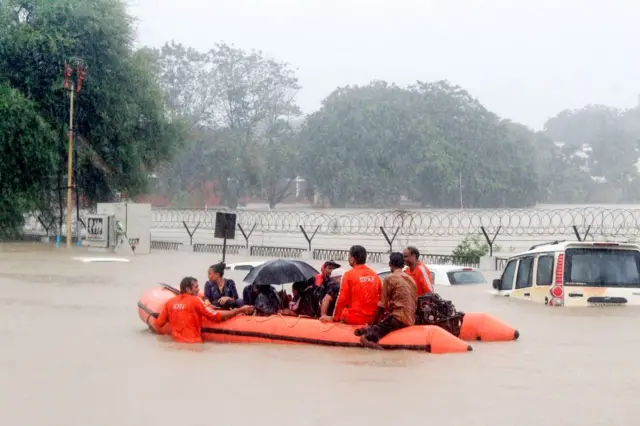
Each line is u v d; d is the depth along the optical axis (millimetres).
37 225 55781
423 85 92688
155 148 45875
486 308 14930
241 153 84750
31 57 39406
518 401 8266
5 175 37281
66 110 39844
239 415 7773
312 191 91000
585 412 7832
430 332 10977
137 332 13109
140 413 7898
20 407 8195
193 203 84688
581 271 14398
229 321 12133
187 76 89875
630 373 9648
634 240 27281
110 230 33062
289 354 10945
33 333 13039
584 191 106062
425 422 7480
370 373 9672
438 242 35906
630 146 116938
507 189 86500
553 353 10883
